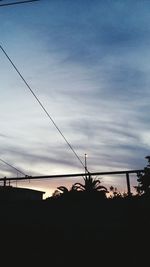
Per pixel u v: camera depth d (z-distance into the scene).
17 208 9.90
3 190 11.39
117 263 8.39
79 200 9.55
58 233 9.26
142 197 9.03
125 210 9.05
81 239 9.00
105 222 9.09
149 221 8.70
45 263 8.65
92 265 8.45
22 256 8.93
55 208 9.62
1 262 8.71
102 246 8.76
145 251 8.42
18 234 9.45
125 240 8.67
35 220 9.63
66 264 8.58
